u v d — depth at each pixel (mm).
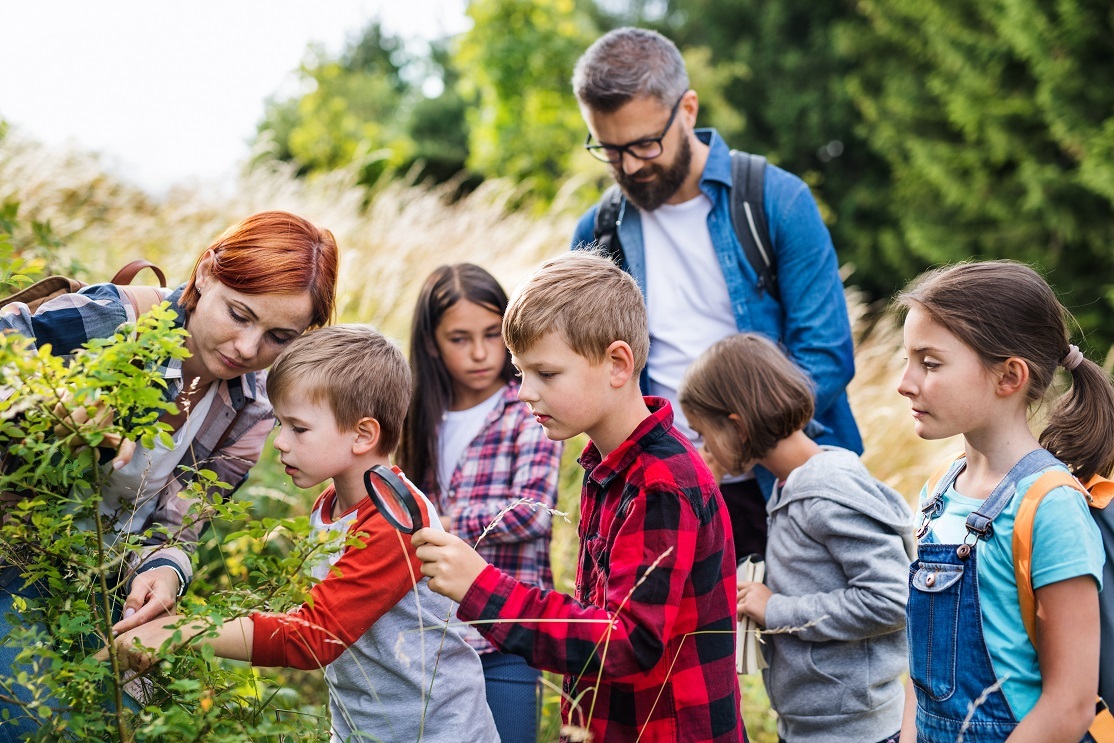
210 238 6062
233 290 2113
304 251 2164
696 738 1857
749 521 2965
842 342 3084
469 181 16922
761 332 3115
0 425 1668
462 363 2918
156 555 2199
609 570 1815
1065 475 1818
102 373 1652
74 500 1865
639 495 1803
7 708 1936
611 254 3297
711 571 1863
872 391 6016
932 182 14133
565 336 1817
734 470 2582
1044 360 1901
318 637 1892
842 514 2324
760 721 3588
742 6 17875
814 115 16656
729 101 17703
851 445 3193
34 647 1729
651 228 3238
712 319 3176
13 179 5750
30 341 1679
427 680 2045
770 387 2486
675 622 1854
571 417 1850
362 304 5426
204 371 2242
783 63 17219
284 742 2152
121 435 1772
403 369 2186
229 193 7125
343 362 2072
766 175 3115
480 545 2805
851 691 2322
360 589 1941
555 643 1699
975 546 1871
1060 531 1751
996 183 13242
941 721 1886
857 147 16625
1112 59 11750
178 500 2342
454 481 2939
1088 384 1966
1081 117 11781
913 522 2430
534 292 1844
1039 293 1918
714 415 2557
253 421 2430
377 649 2025
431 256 6512
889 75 15211
